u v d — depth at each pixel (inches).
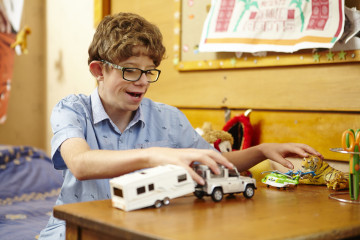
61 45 108.0
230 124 59.6
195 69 66.7
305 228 25.4
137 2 78.8
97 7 87.2
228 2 60.9
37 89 117.1
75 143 35.7
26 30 103.8
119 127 44.4
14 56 105.3
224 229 24.9
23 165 81.7
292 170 45.0
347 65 50.1
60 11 107.9
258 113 59.6
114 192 30.5
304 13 53.2
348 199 35.1
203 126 61.0
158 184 30.4
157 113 47.4
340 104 50.7
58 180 82.5
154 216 28.0
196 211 29.5
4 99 105.3
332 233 25.4
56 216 30.2
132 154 32.6
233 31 59.9
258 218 27.8
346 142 35.2
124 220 26.8
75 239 29.6
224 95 63.7
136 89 39.5
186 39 68.5
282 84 56.6
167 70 72.4
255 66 58.7
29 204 71.9
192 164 34.4
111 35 39.3
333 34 50.1
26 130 115.7
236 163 43.4
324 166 43.4
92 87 95.1
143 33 38.8
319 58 51.9
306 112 54.1
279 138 57.0
